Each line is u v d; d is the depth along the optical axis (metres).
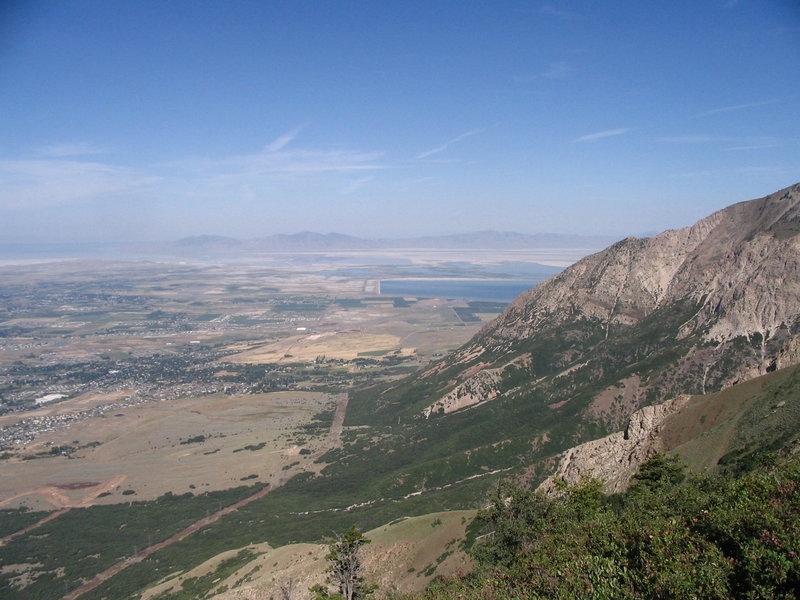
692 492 34.69
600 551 26.75
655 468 53.66
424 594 34.81
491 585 29.12
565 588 23.47
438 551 60.59
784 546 19.86
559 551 29.02
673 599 20.33
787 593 18.52
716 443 58.88
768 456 45.88
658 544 24.19
